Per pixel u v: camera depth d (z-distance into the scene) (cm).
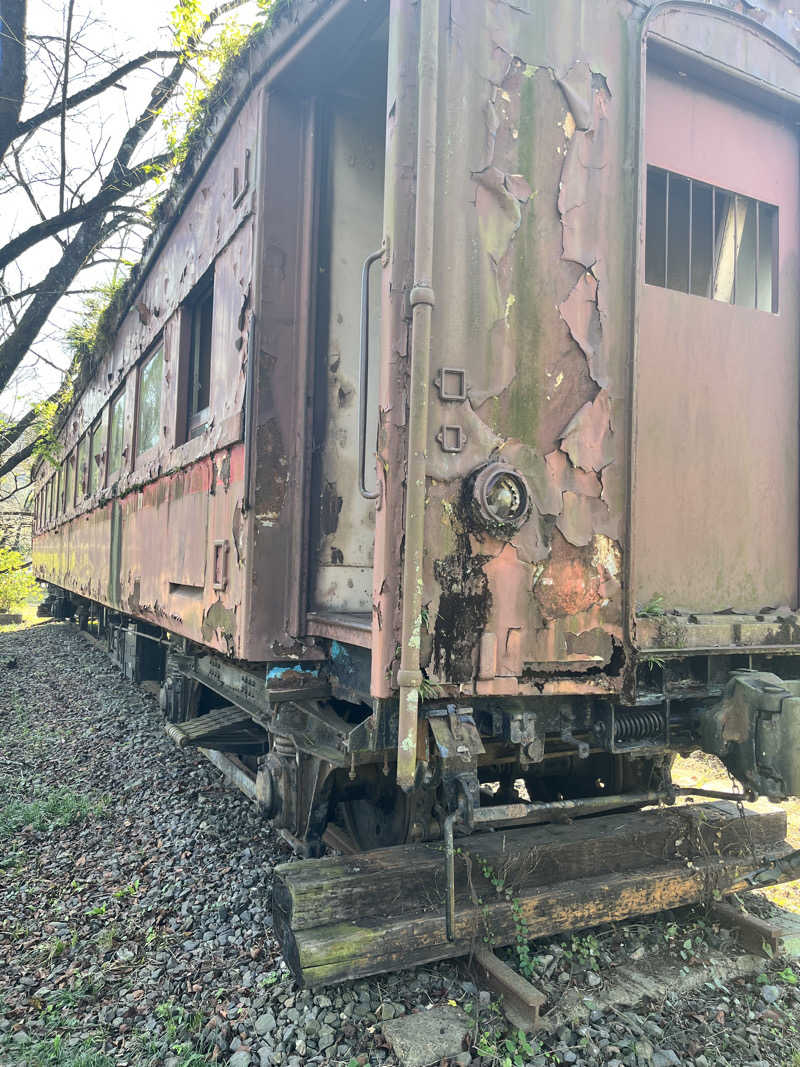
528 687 239
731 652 273
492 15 240
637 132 262
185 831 441
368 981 274
